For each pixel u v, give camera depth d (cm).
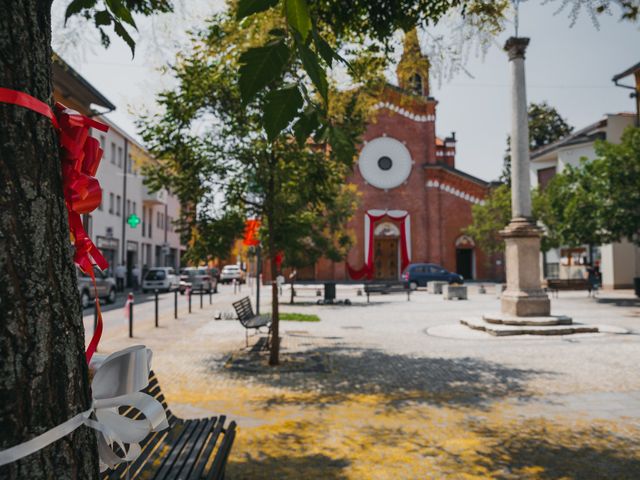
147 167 804
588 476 372
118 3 157
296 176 748
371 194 4347
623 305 1914
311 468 389
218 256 811
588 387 656
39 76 122
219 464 299
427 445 440
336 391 645
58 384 118
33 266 114
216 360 870
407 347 1007
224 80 741
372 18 409
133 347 143
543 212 2859
